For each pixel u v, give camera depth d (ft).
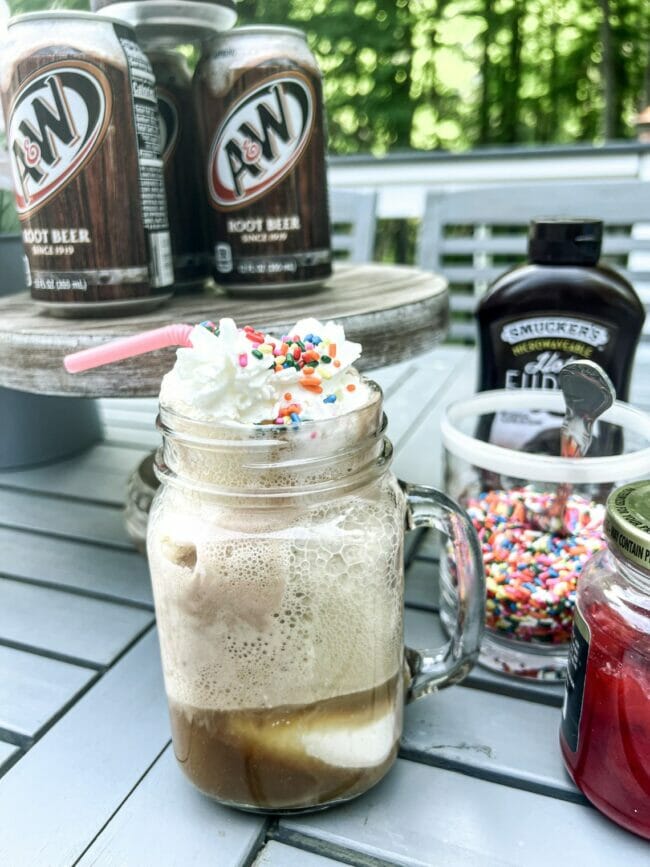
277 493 1.07
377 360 1.67
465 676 1.38
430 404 3.19
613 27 10.89
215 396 1.07
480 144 12.11
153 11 1.83
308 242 1.85
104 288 1.64
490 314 1.81
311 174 1.82
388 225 9.44
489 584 1.48
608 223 3.81
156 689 1.50
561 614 1.44
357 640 1.12
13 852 1.13
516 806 1.21
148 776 1.28
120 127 1.58
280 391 1.13
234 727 1.13
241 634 1.09
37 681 1.54
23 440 2.70
